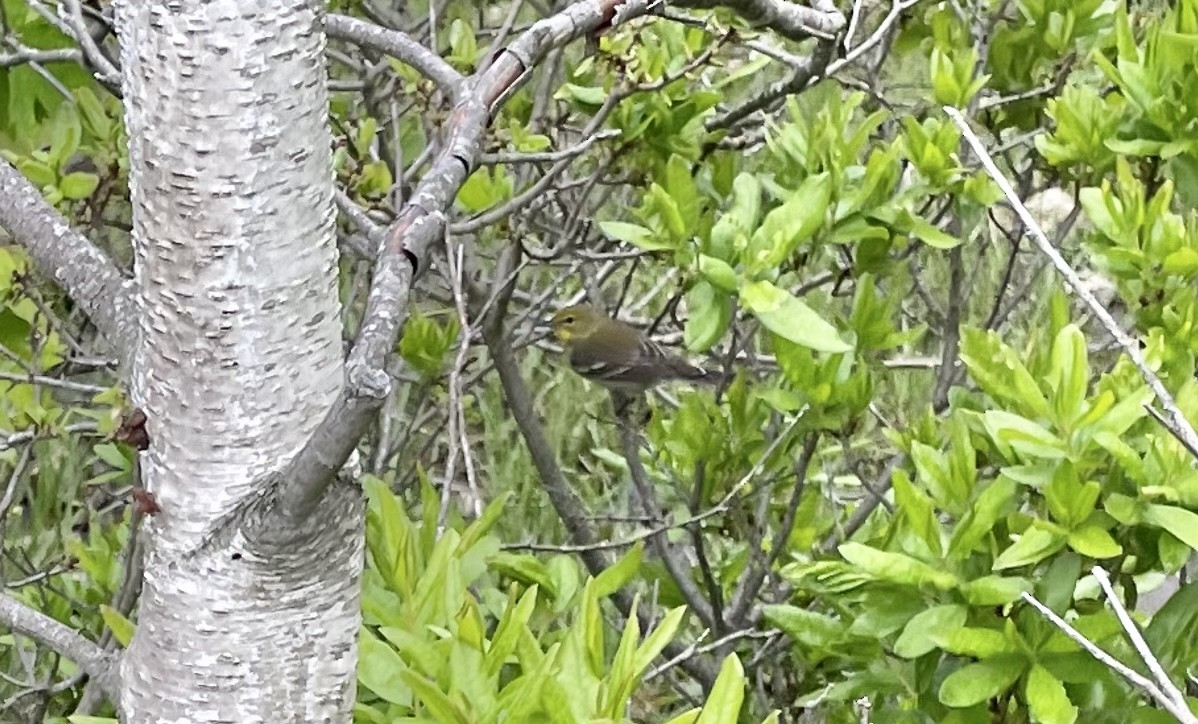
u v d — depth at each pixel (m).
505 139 3.54
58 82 3.59
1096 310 1.97
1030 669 2.43
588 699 2.04
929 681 2.64
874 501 3.66
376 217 3.45
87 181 3.45
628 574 2.51
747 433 3.58
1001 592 2.42
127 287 2.04
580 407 5.62
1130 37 3.34
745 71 3.74
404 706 2.23
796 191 3.13
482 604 3.03
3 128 3.60
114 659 2.05
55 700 3.90
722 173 3.72
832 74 3.73
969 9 4.17
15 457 4.31
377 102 4.07
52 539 4.42
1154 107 3.23
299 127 1.75
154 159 1.73
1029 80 4.06
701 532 3.75
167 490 1.82
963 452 2.63
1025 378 2.47
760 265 3.00
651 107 3.54
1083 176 3.51
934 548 2.54
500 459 5.39
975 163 4.05
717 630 3.63
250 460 1.80
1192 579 3.01
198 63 1.69
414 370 4.36
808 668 3.52
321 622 1.86
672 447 3.62
